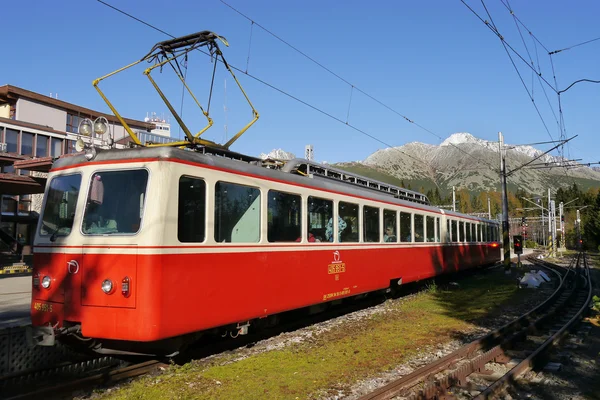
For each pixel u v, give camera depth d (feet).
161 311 20.35
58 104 99.81
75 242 21.74
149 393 19.19
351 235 36.60
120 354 22.67
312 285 31.17
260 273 26.35
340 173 39.86
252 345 28.17
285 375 22.04
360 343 28.58
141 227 20.57
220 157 24.75
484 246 80.59
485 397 18.30
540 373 23.06
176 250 21.25
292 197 29.78
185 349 24.97
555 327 35.01
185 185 22.06
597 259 138.21
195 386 20.31
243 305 25.03
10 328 22.24
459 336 31.01
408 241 47.57
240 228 25.20
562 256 156.04
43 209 23.68
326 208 33.47
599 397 19.85
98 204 21.95
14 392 20.17
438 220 57.41
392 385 19.44
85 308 20.99
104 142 26.25
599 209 215.31
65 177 23.40
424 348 27.78
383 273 41.57
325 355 25.72
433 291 53.62
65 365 23.03
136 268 20.27
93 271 21.06
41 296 22.53
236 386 20.38
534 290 57.82
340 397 19.60
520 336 29.89
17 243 74.90
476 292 55.01
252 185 26.21
